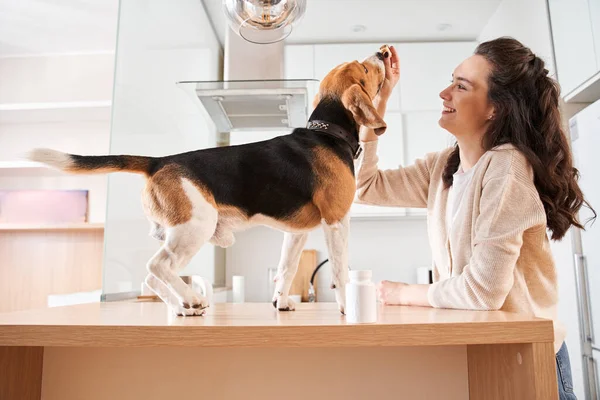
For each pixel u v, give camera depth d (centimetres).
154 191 79
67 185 313
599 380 182
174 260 77
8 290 298
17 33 290
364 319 66
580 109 218
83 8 261
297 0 123
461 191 108
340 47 315
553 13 221
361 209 301
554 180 100
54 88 315
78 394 87
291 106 173
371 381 88
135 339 63
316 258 320
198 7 259
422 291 101
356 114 84
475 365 84
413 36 314
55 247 300
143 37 168
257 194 80
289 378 88
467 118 109
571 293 204
